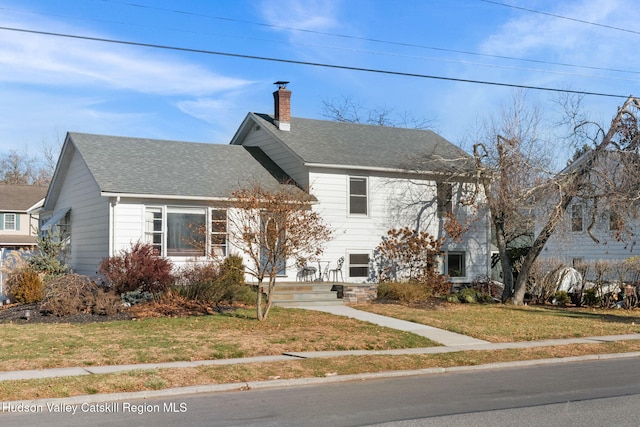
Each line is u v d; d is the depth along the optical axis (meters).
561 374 12.05
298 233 17.06
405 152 27.45
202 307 18.45
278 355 13.13
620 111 21.33
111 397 9.55
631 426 7.88
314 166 24.20
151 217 21.53
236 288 19.98
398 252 25.73
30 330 14.93
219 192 22.27
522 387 10.66
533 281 24.95
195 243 19.91
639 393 10.04
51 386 9.82
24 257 22.80
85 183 23.75
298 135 26.78
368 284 23.38
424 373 12.15
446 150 28.58
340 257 24.73
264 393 10.16
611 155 21.80
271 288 17.20
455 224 25.06
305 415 8.53
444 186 27.00
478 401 9.45
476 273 27.53
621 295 23.73
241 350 13.24
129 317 16.95
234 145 27.48
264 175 24.94
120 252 20.03
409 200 26.31
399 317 18.97
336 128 28.88
